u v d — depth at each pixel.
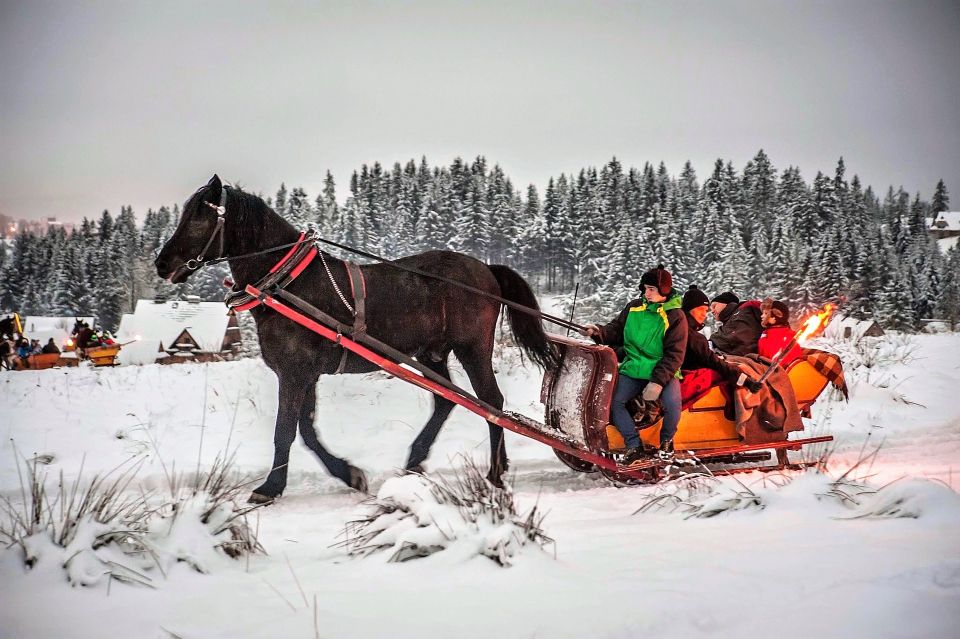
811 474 5.84
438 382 6.86
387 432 9.17
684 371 7.47
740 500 5.57
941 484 5.71
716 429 7.46
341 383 10.95
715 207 90.50
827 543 4.52
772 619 3.38
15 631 3.36
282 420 6.73
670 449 7.15
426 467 7.85
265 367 12.52
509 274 7.76
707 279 69.94
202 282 80.94
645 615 3.47
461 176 144.12
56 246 125.44
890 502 5.22
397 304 7.11
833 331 19.92
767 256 66.19
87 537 4.21
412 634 3.34
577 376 7.30
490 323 7.54
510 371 12.28
